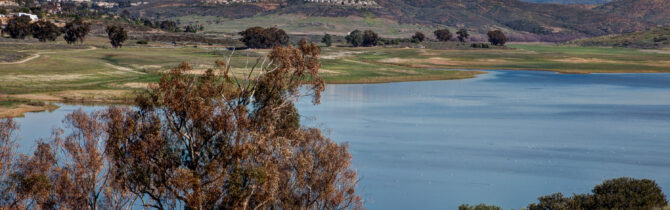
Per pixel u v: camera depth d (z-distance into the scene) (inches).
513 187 1717.5
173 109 1018.1
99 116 1031.0
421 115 3100.4
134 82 4202.8
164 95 1019.9
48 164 1016.2
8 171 1013.8
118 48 7391.7
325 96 3966.5
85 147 996.6
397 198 1588.3
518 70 6668.3
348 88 4564.5
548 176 1844.2
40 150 1026.1
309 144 1175.0
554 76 5856.3
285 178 1087.0
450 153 2148.1
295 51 1157.1
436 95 4084.6
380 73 5610.2
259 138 1019.9
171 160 1008.2
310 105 3430.1
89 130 1011.3
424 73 5757.9
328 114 3085.6
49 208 975.0
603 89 4549.7
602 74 6176.2
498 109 3356.3
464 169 1918.1
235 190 965.8
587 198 1203.9
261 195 1003.3
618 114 3171.8
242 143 1010.7
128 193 1045.8
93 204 1022.4
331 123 2780.5
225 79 1095.6
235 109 1036.5
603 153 2167.8
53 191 978.7
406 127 2706.7
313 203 1144.2
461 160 2038.6
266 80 1131.9
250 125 1039.6
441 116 3065.9
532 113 3201.3
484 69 6766.7
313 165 1143.0
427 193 1638.8
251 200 1043.9
